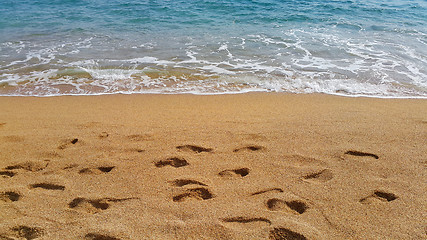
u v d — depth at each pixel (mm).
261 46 8867
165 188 2816
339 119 4516
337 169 3072
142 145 3621
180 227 2318
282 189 2781
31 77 6934
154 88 6473
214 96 6062
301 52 8430
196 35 9781
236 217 2420
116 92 6262
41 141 3766
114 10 12539
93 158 3330
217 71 7316
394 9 12758
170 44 9031
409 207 2490
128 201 2635
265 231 2271
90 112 5074
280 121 4426
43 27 10508
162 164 3238
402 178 2893
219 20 11352
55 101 5762
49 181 2928
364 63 7691
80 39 9430
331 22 11156
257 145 3598
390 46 8789
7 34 9781
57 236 2252
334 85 6586
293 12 12383
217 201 2625
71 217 2449
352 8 12945
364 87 6461
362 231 2254
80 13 12164
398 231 2242
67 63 7707
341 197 2645
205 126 4219
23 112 5109
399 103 5641
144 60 7934
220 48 8719
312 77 6980
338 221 2361
